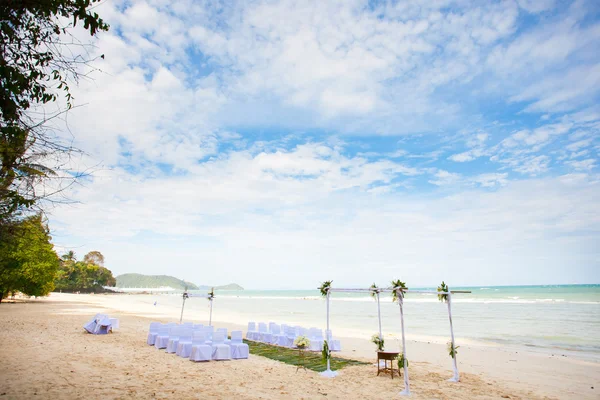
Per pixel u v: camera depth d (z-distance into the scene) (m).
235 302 91.00
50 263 41.88
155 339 16.44
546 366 14.91
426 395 10.07
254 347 17.89
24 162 5.20
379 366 13.76
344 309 58.19
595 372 13.82
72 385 8.91
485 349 19.22
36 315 28.72
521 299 78.25
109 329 19.77
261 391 9.71
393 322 35.12
